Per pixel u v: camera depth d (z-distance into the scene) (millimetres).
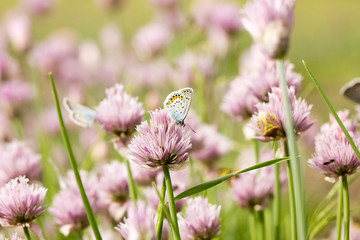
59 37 1562
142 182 708
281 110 623
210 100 998
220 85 956
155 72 1227
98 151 882
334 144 618
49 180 868
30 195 625
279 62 598
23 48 1242
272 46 596
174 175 708
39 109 1112
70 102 669
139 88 1232
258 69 682
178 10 1478
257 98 679
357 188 1209
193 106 1034
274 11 605
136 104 661
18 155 709
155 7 1504
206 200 652
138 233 576
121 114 652
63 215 682
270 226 769
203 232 640
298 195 587
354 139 624
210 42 1141
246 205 726
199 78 965
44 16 1711
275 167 696
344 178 618
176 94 625
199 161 813
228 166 990
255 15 610
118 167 720
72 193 689
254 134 736
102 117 657
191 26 1067
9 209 621
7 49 1412
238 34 1154
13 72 1148
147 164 600
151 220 580
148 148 596
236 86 741
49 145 1038
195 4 1362
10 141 939
